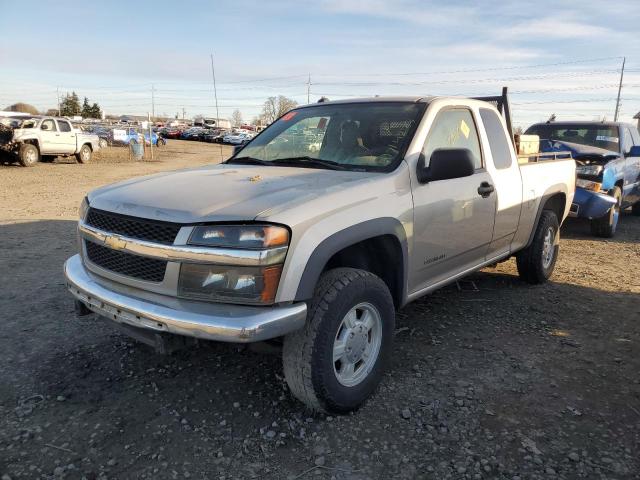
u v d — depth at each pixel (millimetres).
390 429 2979
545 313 4836
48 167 21141
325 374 2861
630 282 5906
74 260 3418
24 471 2574
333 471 2633
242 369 3635
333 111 4281
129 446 2791
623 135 9398
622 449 2826
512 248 4957
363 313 3174
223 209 2699
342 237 2873
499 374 3639
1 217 9391
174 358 3781
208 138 61125
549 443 2867
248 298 2598
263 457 2729
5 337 4082
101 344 3992
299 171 3520
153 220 2775
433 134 3836
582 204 7895
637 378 3623
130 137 42344
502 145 4652
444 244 3834
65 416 3049
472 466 2676
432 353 3949
